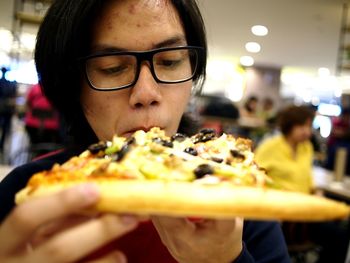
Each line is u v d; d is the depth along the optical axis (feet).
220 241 0.81
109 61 1.12
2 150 7.46
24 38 6.13
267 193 0.62
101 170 0.69
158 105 1.13
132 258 1.21
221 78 17.78
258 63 14.47
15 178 1.43
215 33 9.92
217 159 0.82
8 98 7.29
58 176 0.71
